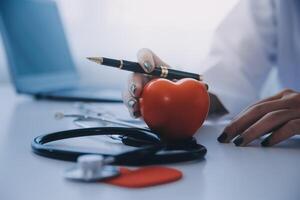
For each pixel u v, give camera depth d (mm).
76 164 334
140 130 449
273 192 294
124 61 473
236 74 930
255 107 499
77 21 1527
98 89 1265
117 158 331
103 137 475
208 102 450
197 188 296
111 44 1501
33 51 1050
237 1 1109
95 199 265
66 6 1520
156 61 532
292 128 467
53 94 1008
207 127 614
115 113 728
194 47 1396
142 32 1455
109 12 1493
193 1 1388
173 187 295
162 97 428
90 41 1524
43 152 376
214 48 995
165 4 1419
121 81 1479
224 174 338
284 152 434
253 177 332
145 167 331
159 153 355
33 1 1085
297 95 527
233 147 457
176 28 1411
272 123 468
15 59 967
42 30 1116
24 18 1030
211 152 426
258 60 1052
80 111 756
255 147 458
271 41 1105
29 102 939
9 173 324
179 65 1379
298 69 1115
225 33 1019
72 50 1523
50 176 315
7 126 578
